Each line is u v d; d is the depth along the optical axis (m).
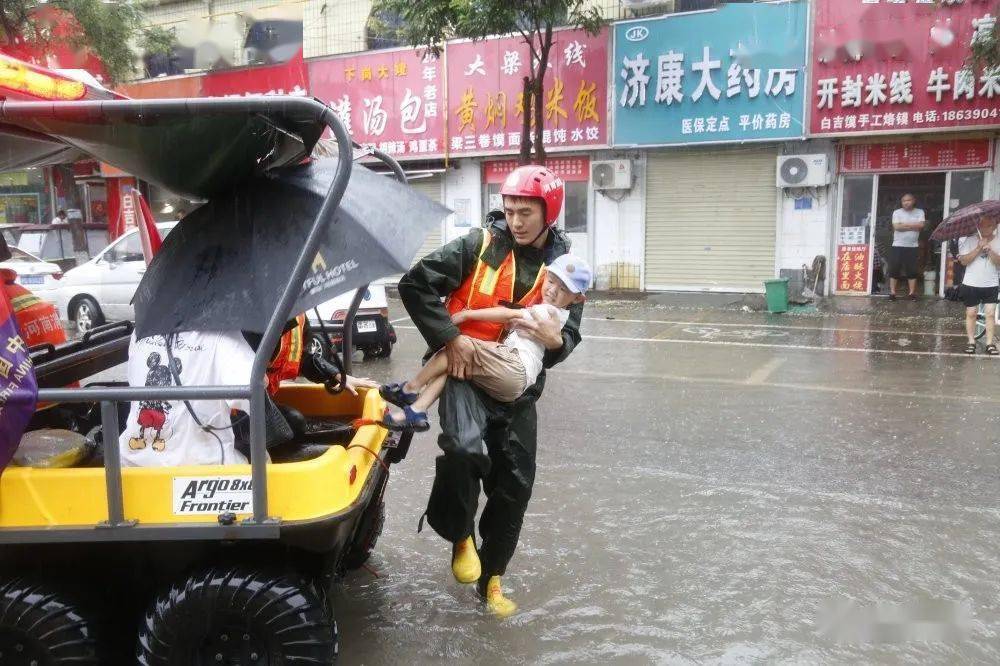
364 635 3.16
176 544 2.57
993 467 5.02
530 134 14.61
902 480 4.81
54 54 13.25
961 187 12.89
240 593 2.39
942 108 12.31
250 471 2.40
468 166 16.17
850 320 11.36
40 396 2.36
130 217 17.05
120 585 2.69
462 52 15.46
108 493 2.37
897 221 12.98
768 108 13.37
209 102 2.21
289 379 3.38
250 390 2.30
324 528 2.36
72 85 2.64
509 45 15.02
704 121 13.83
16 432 2.37
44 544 2.53
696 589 3.50
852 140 13.26
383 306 8.78
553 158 15.47
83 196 17.16
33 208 17.22
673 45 13.79
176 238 2.81
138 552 2.57
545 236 3.04
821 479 4.86
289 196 2.68
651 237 15.02
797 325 11.05
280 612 2.39
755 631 3.15
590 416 6.42
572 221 15.62
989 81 11.93
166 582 2.58
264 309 2.46
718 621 3.23
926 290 13.39
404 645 3.08
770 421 6.18
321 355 3.55
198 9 17.86
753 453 5.39
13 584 2.46
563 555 3.86
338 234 2.49
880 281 13.68
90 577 2.62
